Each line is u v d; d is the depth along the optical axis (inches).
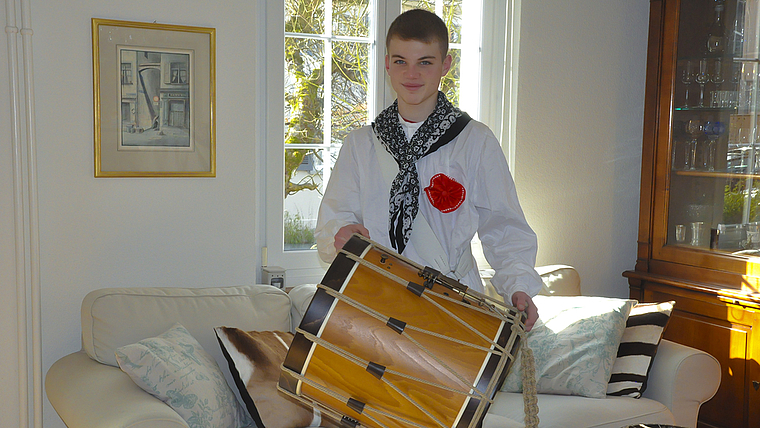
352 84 109.3
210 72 92.5
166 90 90.4
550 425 77.1
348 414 43.8
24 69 81.7
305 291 92.0
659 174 117.4
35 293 84.1
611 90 125.7
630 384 86.7
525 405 42.9
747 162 107.1
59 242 86.4
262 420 72.0
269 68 101.6
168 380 66.3
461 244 53.5
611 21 124.3
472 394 42.0
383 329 42.7
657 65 116.5
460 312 44.6
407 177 52.7
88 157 87.0
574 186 123.7
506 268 51.6
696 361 86.4
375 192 54.6
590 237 126.4
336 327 42.8
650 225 119.3
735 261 106.3
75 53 85.3
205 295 84.6
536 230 120.7
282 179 104.0
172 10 90.0
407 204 52.6
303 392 43.9
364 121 110.8
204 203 94.3
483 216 55.1
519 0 115.7
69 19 84.5
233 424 72.7
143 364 65.9
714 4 111.6
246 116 95.7
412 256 53.1
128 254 90.3
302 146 106.3
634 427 68.5
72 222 86.8
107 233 88.9
